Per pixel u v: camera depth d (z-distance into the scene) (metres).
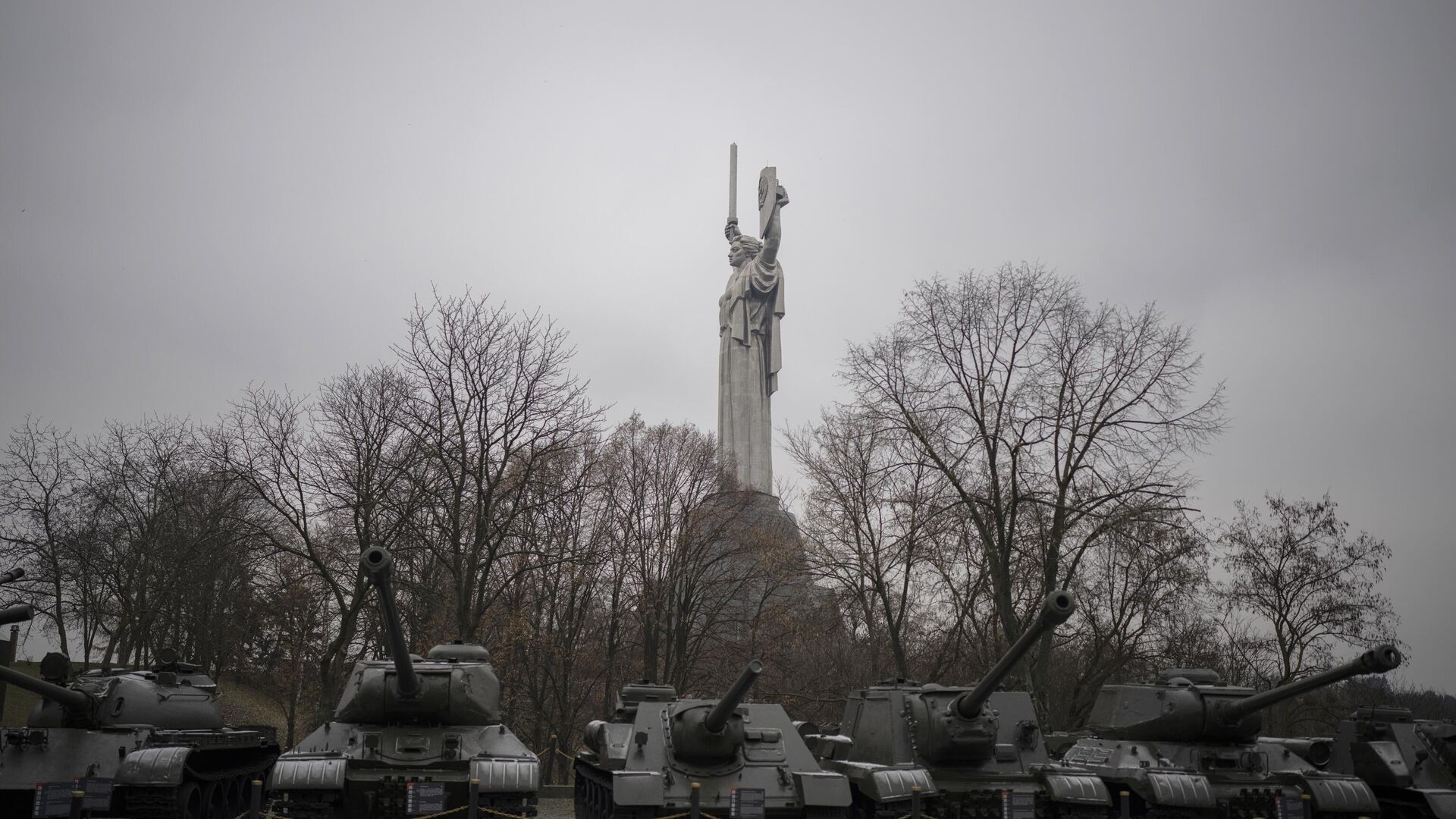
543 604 43.78
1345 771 22.91
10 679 18.42
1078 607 36.75
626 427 46.12
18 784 17.98
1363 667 18.02
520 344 35.88
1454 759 22.30
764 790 17.53
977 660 38.91
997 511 34.28
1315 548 41.84
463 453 34.47
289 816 17.11
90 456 41.59
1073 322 35.72
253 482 34.38
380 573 16.27
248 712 55.97
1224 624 41.97
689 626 44.72
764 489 79.69
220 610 46.50
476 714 19.84
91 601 42.53
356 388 36.47
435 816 17.30
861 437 38.97
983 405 35.66
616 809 17.48
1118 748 21.02
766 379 83.69
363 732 19.16
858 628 44.53
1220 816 19.92
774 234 83.75
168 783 17.77
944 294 36.75
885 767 18.62
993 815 19.03
